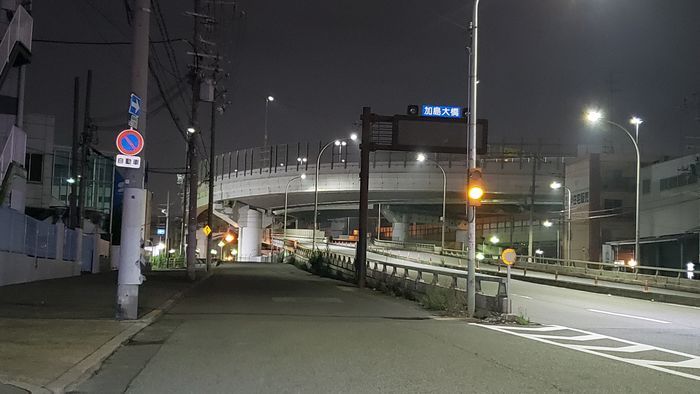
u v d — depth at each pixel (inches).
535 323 656.4
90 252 1393.9
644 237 2346.2
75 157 1343.5
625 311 858.8
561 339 533.3
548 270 2001.7
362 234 1185.4
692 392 323.3
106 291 803.4
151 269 1733.5
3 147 1022.4
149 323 566.6
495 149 2970.0
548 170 2930.6
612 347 493.4
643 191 2466.8
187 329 542.6
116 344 428.1
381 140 1176.2
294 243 2965.1
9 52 964.0
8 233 860.0
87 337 448.5
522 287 1336.1
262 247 4352.9
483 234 3880.4
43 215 1777.8
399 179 2938.0
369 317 669.3
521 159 2920.8
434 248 3179.1
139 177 568.1
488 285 1272.1
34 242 991.0
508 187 2908.5
